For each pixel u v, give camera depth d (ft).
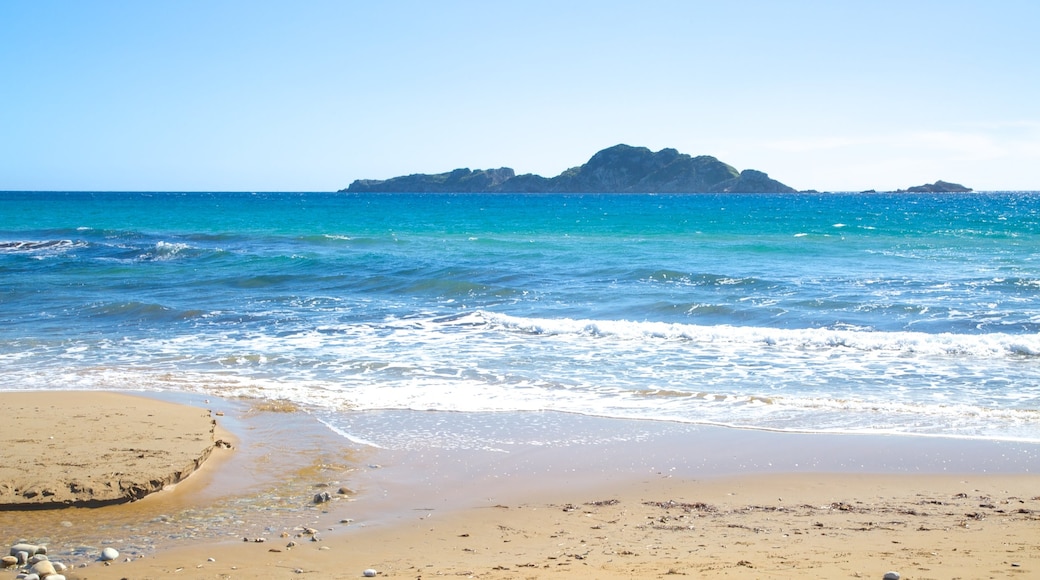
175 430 32.17
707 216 242.17
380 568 19.26
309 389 42.22
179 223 197.88
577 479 28.27
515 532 22.56
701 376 45.27
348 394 41.22
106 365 48.24
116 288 81.66
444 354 51.44
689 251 115.55
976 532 21.88
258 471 28.66
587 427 35.19
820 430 34.71
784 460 30.55
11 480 25.72
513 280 85.05
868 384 43.21
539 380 44.29
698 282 82.64
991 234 148.46
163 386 42.80
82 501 24.52
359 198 594.65
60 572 19.01
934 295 72.33
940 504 25.29
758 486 27.55
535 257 106.73
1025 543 20.53
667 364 48.37
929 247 122.01
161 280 87.45
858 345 52.75
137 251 115.24
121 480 25.88
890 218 224.74
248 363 48.83
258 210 289.53
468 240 138.51
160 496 25.71
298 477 28.02
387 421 36.06
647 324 59.06
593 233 158.30
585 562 19.42
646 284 81.82
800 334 55.31
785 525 23.08
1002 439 32.91
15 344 54.39
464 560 19.88
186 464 27.73
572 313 67.21
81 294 77.30
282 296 76.13
